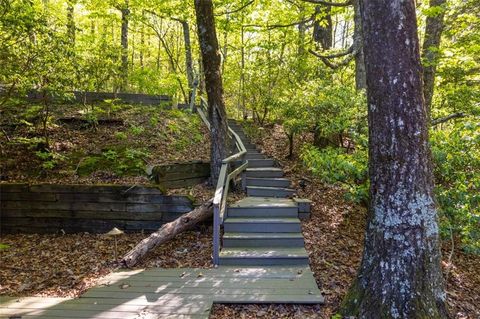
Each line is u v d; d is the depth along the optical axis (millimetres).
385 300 3068
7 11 5461
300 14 9258
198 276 4242
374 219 3252
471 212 4285
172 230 5133
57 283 4086
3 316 3328
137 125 8477
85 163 6723
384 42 3066
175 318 3301
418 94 3076
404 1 3023
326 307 3547
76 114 8281
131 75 11047
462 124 4609
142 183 6223
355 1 7086
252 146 9156
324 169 5559
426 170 3119
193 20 11523
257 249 4922
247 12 10391
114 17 12367
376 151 3199
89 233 5918
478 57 7438
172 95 12203
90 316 3338
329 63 8562
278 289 3869
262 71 9695
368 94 3246
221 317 3396
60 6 11328
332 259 4684
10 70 5879
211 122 6707
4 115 7332
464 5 7105
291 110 7625
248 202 6086
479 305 3756
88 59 7480
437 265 3117
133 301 3631
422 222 3068
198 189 6598
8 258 4832
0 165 6453
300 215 5895
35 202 5930
